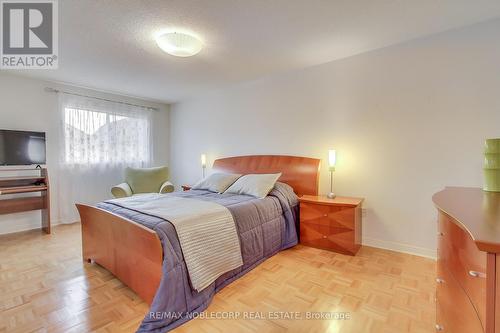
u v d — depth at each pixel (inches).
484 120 86.7
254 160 146.8
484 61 86.2
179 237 66.8
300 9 76.7
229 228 80.9
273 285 79.3
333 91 120.1
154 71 130.3
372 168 110.3
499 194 55.1
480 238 26.2
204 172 179.3
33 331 58.6
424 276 84.0
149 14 78.5
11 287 77.9
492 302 25.7
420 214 99.7
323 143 124.3
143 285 69.6
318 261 96.4
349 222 101.1
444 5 75.6
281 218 108.6
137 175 163.3
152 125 194.1
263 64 122.6
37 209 137.3
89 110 159.8
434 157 96.0
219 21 82.9
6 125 131.4
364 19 83.2
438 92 94.5
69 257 101.1
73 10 76.2
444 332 43.7
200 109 183.5
